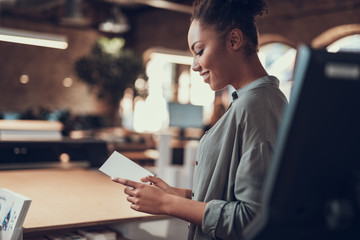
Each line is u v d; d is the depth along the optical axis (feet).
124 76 26.43
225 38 3.63
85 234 5.19
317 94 1.79
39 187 7.17
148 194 3.52
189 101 35.65
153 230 5.88
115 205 5.78
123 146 21.99
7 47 33.83
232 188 3.57
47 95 35.45
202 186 3.75
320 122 1.81
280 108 3.54
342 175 1.86
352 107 1.80
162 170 13.43
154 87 37.70
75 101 36.52
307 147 1.82
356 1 22.53
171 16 35.45
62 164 10.30
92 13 37.50
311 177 1.85
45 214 5.12
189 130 25.21
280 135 1.87
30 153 10.01
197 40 3.75
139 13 38.99
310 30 24.95
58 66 35.86
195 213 3.45
